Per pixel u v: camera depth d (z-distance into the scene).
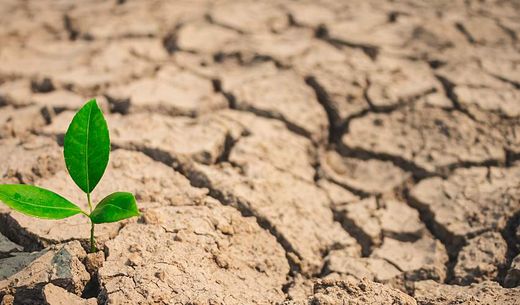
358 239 0.71
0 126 0.76
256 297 0.64
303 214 0.71
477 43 0.95
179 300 0.61
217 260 0.65
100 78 0.83
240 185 0.71
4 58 0.87
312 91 0.83
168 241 0.65
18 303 0.61
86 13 1.05
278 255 0.67
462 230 0.70
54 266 0.62
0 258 0.63
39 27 0.98
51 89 0.82
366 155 0.77
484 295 0.63
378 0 1.14
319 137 0.79
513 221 0.70
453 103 0.81
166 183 0.70
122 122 0.77
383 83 0.84
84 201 0.68
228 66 0.87
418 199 0.73
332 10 1.08
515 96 0.82
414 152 0.77
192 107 0.79
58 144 0.74
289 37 0.96
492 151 0.76
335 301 0.62
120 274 0.62
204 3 1.11
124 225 0.66
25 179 0.69
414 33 0.97
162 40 0.95
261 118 0.79
